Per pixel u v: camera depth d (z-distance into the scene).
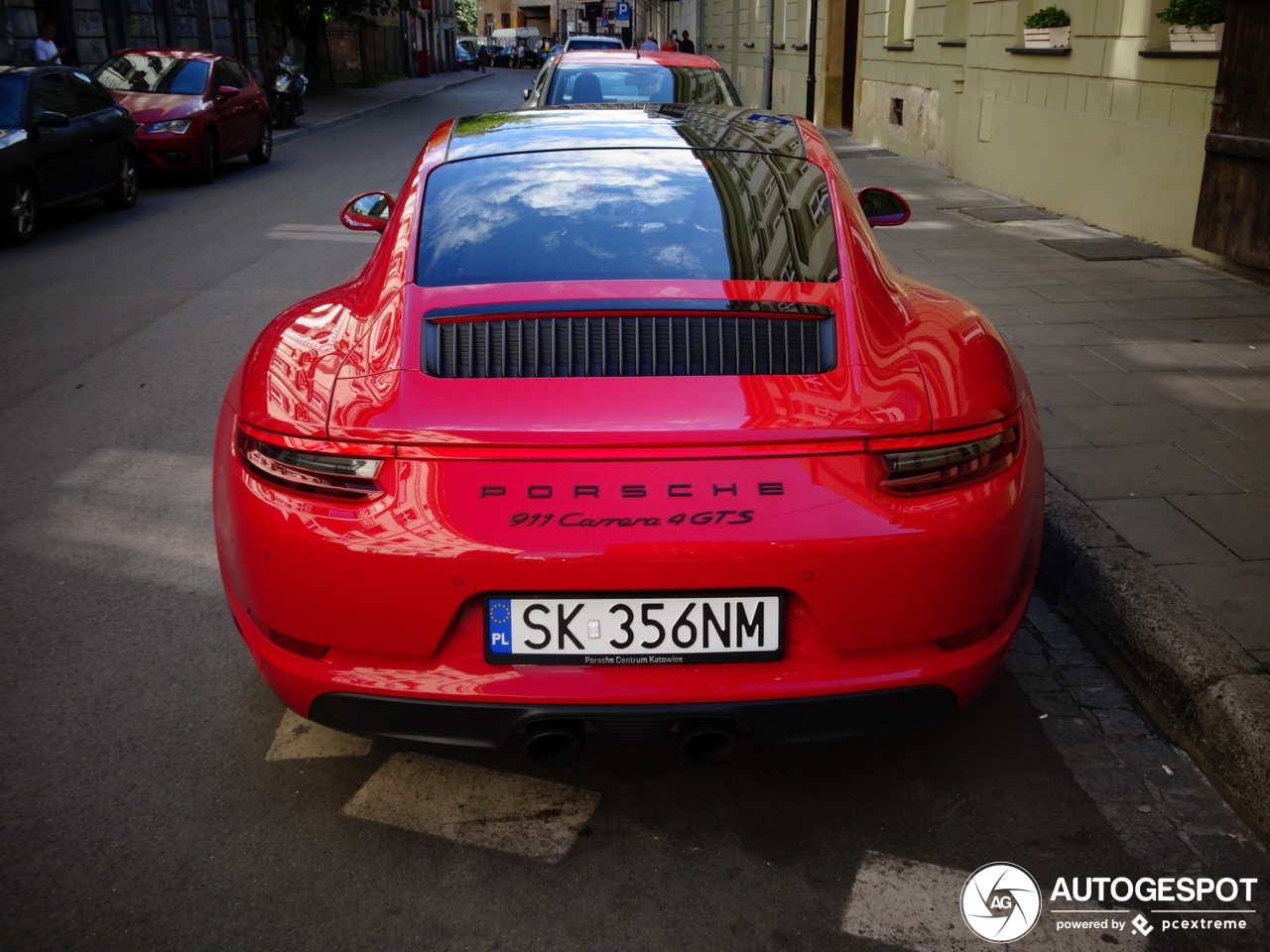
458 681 2.18
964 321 2.65
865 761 2.69
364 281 2.82
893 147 16.50
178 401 5.43
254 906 2.20
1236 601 3.12
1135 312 6.52
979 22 12.09
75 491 4.31
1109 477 4.06
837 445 2.16
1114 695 2.99
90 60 20.47
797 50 22.97
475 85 45.59
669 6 43.72
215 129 14.21
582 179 2.97
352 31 42.78
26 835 2.40
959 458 2.22
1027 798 2.55
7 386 5.68
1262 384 5.16
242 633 2.45
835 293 2.51
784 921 2.17
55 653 3.15
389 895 2.23
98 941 2.10
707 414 2.17
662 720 2.17
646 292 2.47
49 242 9.95
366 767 2.65
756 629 2.15
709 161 3.09
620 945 2.11
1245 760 2.51
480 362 2.30
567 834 2.42
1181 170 8.27
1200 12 7.84
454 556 2.11
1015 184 11.34
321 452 2.20
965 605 2.23
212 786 2.57
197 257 9.19
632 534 2.09
